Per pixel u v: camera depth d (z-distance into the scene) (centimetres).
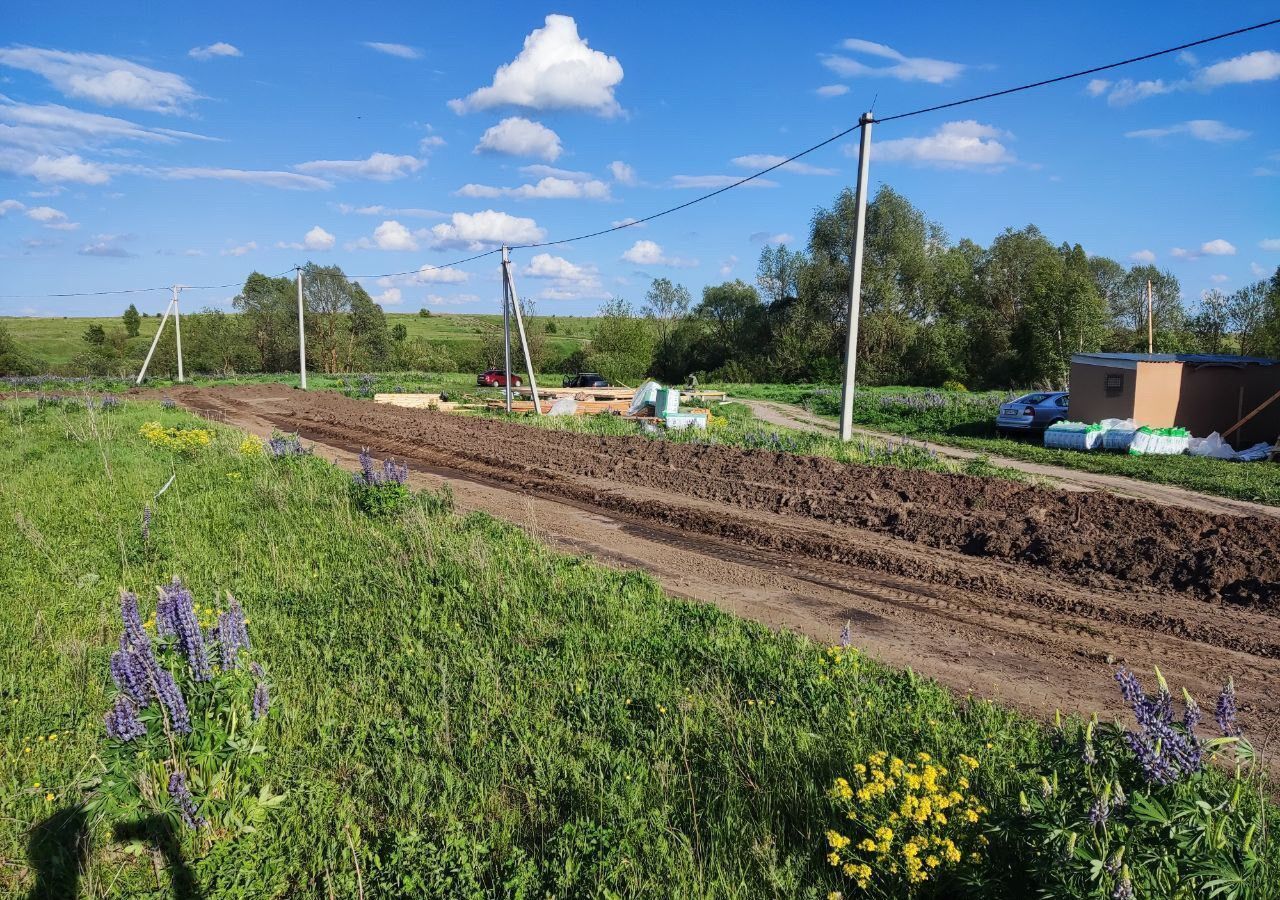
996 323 6081
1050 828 312
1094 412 2419
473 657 667
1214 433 2086
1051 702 600
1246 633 733
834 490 1347
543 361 7225
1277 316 4262
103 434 2022
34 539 995
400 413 3030
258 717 486
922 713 545
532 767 507
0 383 5300
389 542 1008
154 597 811
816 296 6581
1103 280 6806
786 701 573
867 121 1836
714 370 7606
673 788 473
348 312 8044
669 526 1217
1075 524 1060
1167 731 327
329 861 416
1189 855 297
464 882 388
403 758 518
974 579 912
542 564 911
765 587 904
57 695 593
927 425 2947
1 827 438
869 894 372
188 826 427
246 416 3067
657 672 637
